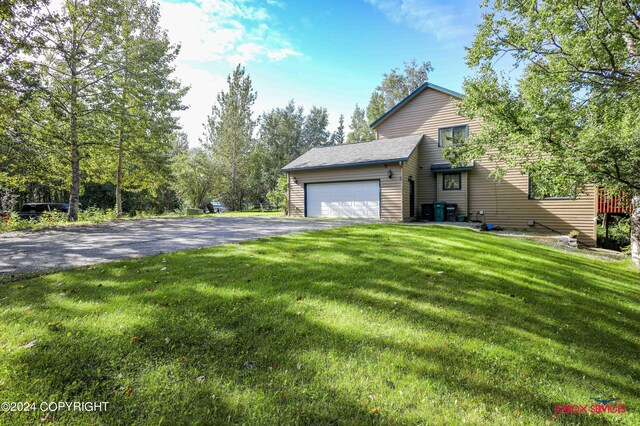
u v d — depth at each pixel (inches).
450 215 560.4
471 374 86.7
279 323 110.2
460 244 268.8
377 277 166.4
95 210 619.8
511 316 129.2
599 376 92.1
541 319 130.0
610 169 228.8
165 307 118.6
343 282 156.5
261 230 352.2
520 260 231.5
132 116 596.1
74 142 506.3
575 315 138.7
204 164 1155.9
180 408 69.0
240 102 1192.8
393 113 652.7
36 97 417.4
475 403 75.3
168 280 150.9
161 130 660.1
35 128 466.0
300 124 1619.1
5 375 75.9
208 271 167.5
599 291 184.5
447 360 92.9
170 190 1173.1
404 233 315.9
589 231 474.9
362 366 87.2
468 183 563.5
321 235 296.4
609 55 256.5
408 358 92.3
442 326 115.0
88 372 79.7
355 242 259.0
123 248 239.9
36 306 117.7
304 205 634.8
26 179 535.8
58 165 550.0
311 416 68.3
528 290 164.2
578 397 80.9
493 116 301.3
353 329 108.0
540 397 79.6
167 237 302.7
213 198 1341.0
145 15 660.7
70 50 477.7
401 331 108.8
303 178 634.8
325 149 710.5
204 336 99.2
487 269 195.3
